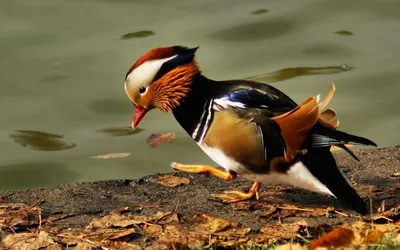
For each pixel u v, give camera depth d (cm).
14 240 739
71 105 1259
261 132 755
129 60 1337
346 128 1210
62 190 854
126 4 1534
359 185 845
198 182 871
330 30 1446
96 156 1150
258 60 1356
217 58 1359
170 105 825
